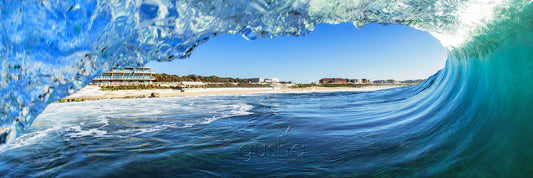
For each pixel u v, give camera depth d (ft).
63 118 28.48
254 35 10.82
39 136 17.58
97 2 5.48
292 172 8.72
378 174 7.67
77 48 5.60
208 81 228.84
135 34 7.04
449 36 13.17
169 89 128.67
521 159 5.85
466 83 13.09
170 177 9.06
